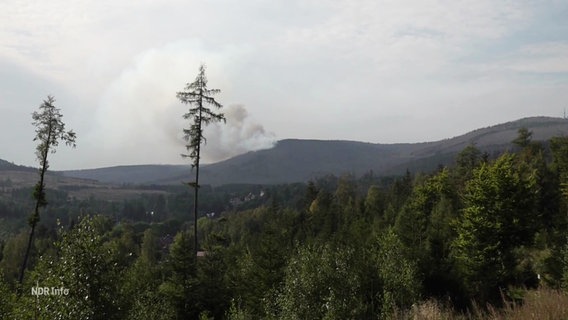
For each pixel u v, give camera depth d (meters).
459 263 33.84
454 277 30.59
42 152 32.62
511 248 37.34
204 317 28.06
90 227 11.72
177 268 32.19
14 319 11.92
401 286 21.23
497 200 36.94
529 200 37.97
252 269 36.62
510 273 32.69
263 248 36.66
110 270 11.58
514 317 7.86
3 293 17.28
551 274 28.61
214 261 34.59
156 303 26.52
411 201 65.25
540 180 55.16
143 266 35.69
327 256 17.73
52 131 32.59
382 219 69.69
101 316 10.98
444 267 31.52
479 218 36.19
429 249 33.41
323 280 16.83
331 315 15.67
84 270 11.06
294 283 17.08
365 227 51.62
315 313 16.27
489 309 9.19
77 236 11.45
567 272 21.36
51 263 11.21
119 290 11.65
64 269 11.00
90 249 11.39
